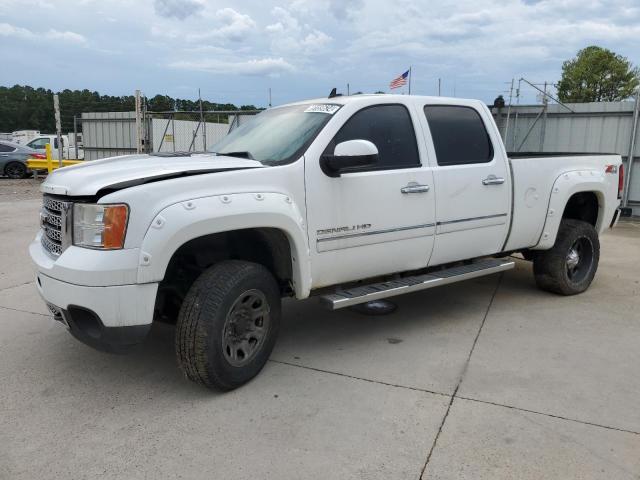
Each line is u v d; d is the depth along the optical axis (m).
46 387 3.73
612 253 8.25
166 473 2.79
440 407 3.43
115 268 3.10
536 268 5.88
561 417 3.31
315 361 4.16
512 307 5.52
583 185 5.69
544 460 2.88
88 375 3.91
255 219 3.47
